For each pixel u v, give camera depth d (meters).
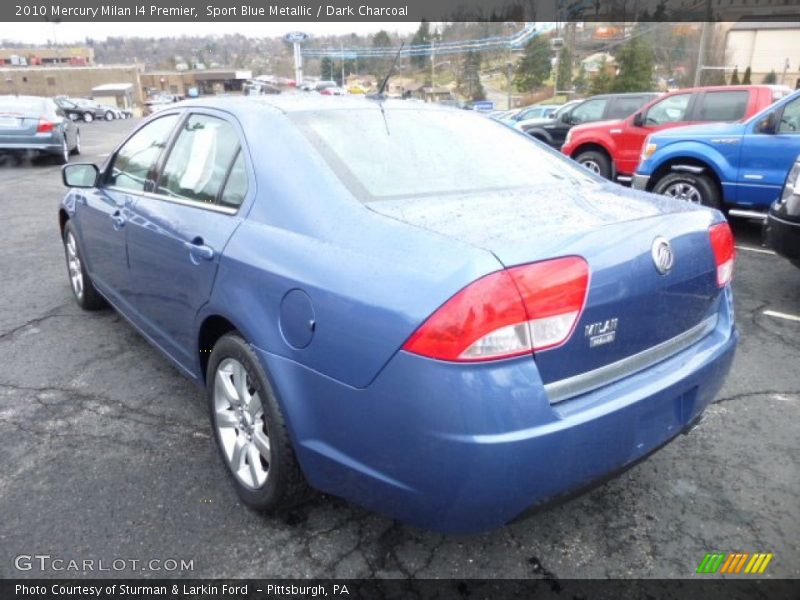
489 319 1.71
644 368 2.13
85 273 4.57
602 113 12.36
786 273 5.93
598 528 2.48
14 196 10.21
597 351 1.94
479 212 2.18
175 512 2.54
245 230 2.43
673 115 9.39
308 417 2.10
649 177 7.83
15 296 5.23
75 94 86.06
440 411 1.73
